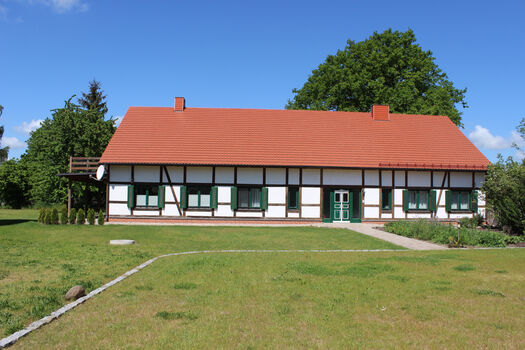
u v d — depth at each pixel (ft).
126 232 58.49
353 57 113.09
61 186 106.73
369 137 84.38
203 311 21.02
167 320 19.63
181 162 74.95
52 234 55.16
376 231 64.18
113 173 75.77
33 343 16.75
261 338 17.39
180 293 24.58
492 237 49.24
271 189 77.05
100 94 165.58
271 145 80.28
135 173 75.92
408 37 111.86
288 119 87.76
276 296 23.85
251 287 26.00
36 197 128.26
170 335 17.61
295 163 76.59
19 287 25.76
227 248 46.19
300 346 16.58
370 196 78.13
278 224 76.28
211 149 78.33
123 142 78.54
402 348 16.47
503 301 22.95
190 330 18.24
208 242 50.96
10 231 57.47
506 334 18.04
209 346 16.49
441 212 79.25
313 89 116.06
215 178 76.43
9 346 16.43
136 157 75.56
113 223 72.74
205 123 84.89
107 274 30.07
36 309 21.04
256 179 77.00
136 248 43.78
